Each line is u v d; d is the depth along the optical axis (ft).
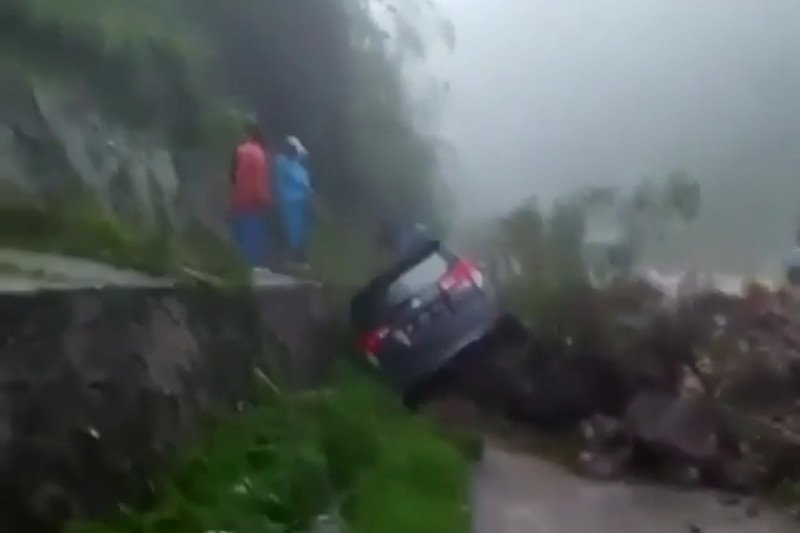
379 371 31.32
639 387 30.19
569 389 31.01
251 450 17.54
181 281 18.97
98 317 15.17
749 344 30.60
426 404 31.76
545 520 22.18
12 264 16.71
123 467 15.12
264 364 23.03
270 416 19.93
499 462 27.22
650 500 24.62
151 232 21.81
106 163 23.91
